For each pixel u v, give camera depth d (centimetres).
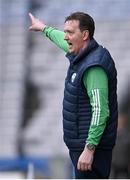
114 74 1228
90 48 1219
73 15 1236
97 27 3691
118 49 3594
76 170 1269
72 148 1248
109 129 1241
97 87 1188
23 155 3212
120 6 3709
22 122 3425
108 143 1241
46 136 3303
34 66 3628
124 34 3656
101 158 1248
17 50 3712
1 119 3438
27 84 3569
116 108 1256
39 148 3247
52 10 3722
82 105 1227
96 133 1182
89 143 1186
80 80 1209
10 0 3734
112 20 3716
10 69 3619
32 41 3703
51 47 3681
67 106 1243
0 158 2636
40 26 1469
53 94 3503
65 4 3725
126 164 2412
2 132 3369
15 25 3747
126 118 2652
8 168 2234
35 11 3709
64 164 2794
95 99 1186
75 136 1237
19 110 3469
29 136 3322
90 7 3712
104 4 3709
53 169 2719
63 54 3656
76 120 1234
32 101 3509
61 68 3603
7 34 3753
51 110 3431
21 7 3725
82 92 1221
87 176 1266
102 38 3647
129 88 3347
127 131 2461
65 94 1251
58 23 3669
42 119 3403
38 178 2466
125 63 3512
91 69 1195
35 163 2488
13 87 3550
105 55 1214
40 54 3669
